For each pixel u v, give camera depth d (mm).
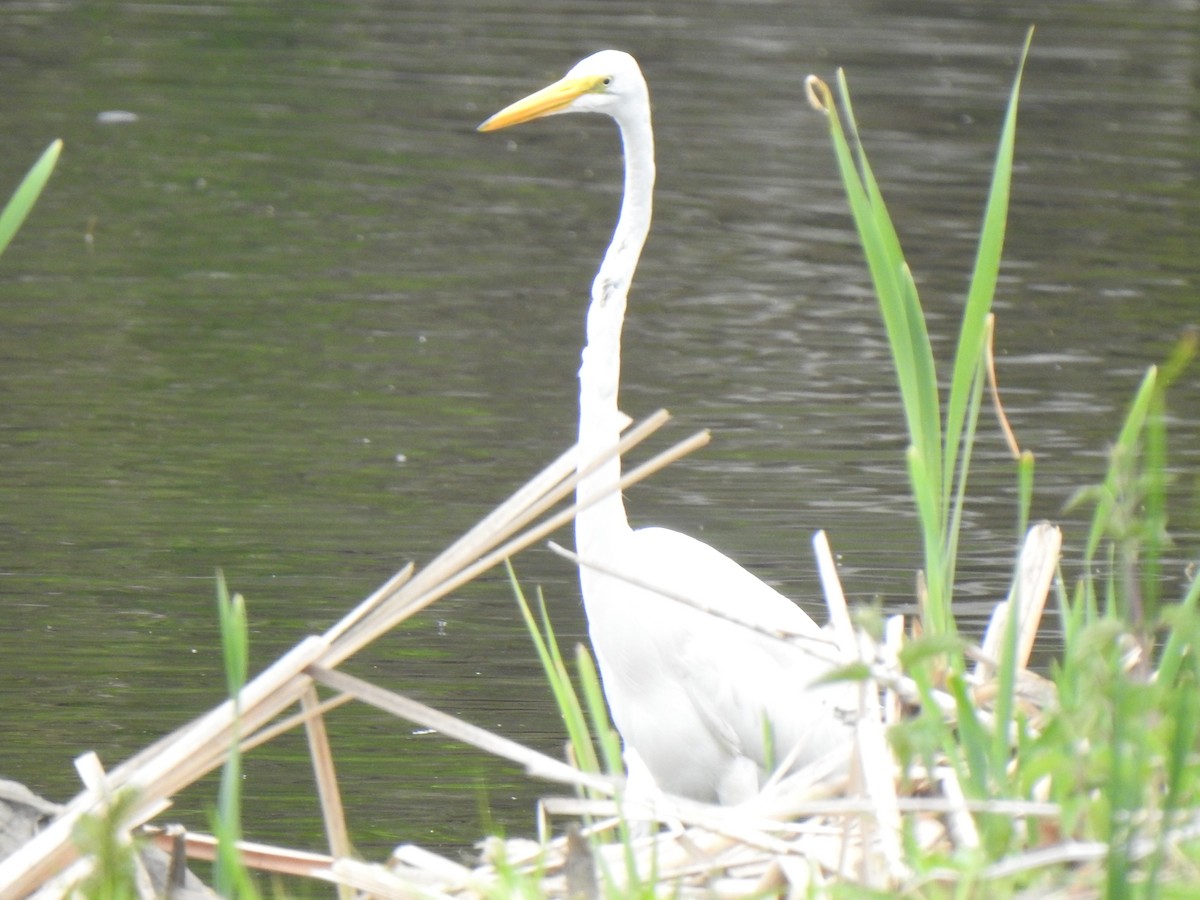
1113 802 4250
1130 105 24531
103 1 29812
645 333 16547
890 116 23828
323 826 8492
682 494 12789
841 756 5469
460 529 11984
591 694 6457
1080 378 15242
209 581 11133
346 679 5184
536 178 22000
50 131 22594
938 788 5340
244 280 17766
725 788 8000
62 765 8859
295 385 14938
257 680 5164
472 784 8969
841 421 14344
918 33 28141
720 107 24281
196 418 14102
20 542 11641
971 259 18672
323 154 22328
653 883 4617
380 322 16672
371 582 11109
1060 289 17750
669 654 7789
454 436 13844
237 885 4816
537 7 29750
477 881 4918
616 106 7832
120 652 10172
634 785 6160
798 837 5312
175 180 21031
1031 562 6316
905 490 12891
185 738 5109
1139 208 20391
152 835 5273
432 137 23281
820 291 17922
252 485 12750
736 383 15242
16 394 14492
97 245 18672
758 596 7891
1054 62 26453
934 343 16281
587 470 5375
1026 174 21688
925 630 5668
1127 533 4902
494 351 15938
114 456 13234
